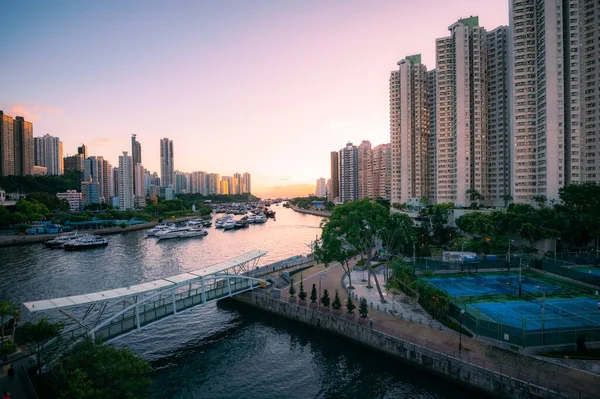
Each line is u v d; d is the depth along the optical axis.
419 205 172.25
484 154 170.88
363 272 95.69
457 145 167.75
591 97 140.25
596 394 38.75
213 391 47.56
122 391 34.34
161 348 59.75
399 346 53.53
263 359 56.12
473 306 68.19
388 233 93.56
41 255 143.25
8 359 46.53
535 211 117.38
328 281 88.50
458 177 167.38
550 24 136.25
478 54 167.88
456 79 168.12
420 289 69.50
